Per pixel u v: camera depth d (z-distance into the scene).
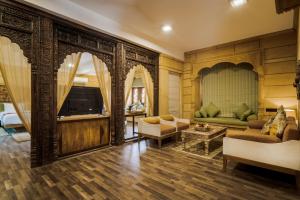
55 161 3.17
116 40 4.24
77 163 3.09
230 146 2.71
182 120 5.14
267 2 3.22
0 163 3.06
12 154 3.55
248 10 3.53
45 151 3.02
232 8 3.46
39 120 2.95
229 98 6.12
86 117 3.78
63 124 3.41
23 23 2.81
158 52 5.49
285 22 4.10
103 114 4.27
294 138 2.27
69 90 3.59
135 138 4.94
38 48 2.95
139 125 4.45
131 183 2.38
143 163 3.11
